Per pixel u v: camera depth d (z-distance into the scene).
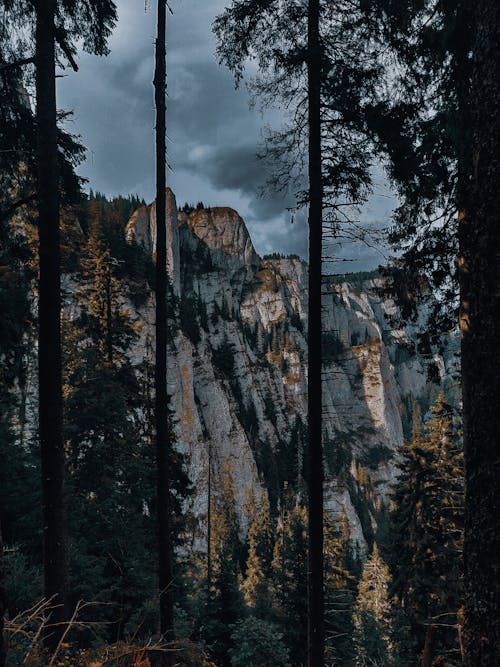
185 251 154.38
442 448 16.30
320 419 7.72
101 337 20.20
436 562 15.46
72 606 9.80
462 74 5.22
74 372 17.75
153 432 19.02
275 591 24.41
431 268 7.51
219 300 146.12
